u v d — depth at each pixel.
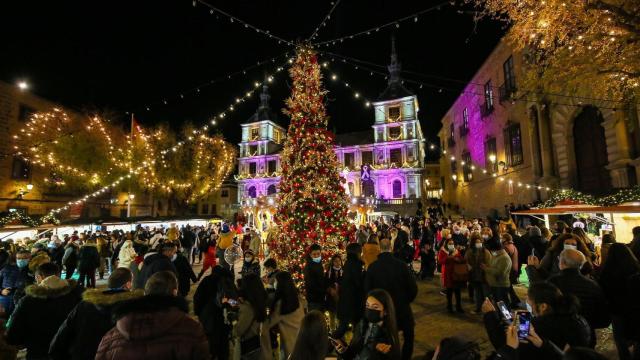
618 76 8.43
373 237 8.48
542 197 20.81
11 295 6.93
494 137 30.08
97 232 18.88
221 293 4.85
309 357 2.99
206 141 39.88
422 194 56.09
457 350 2.40
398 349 3.20
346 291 5.61
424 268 12.20
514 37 9.73
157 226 27.05
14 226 14.77
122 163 29.80
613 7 6.89
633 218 9.89
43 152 27.17
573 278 4.14
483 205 33.81
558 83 8.73
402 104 58.62
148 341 2.19
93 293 3.40
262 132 68.38
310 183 8.75
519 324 2.54
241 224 18.50
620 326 4.42
